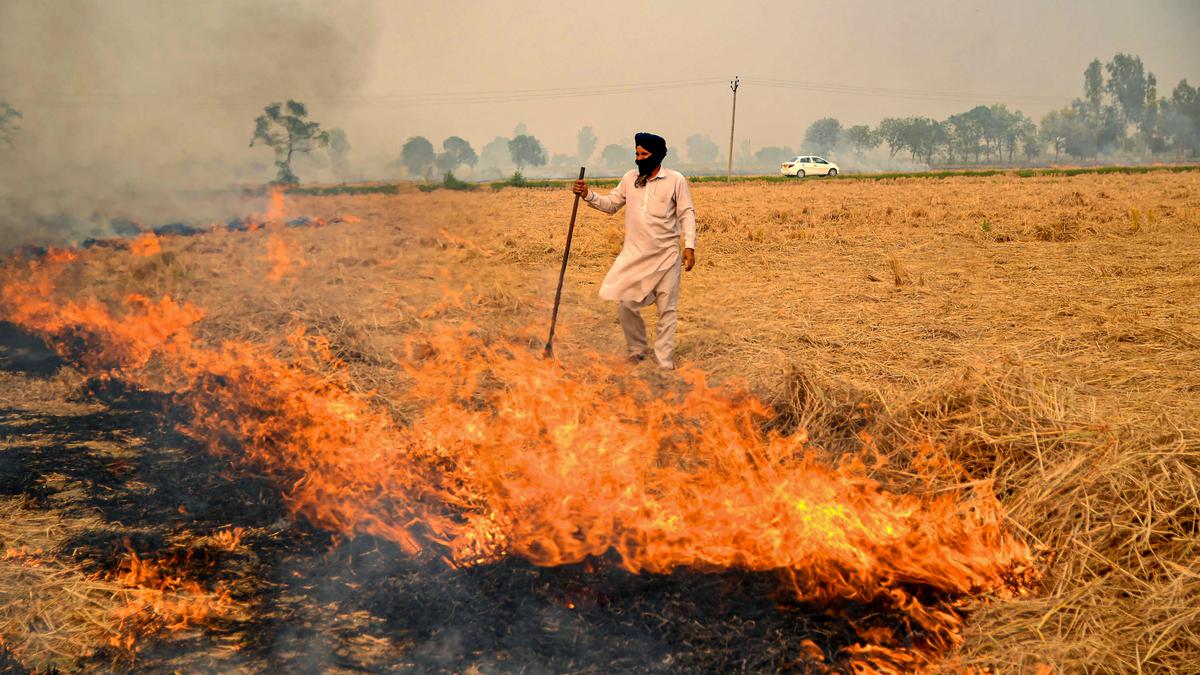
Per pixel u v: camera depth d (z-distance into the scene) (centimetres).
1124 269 934
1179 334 610
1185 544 291
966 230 1398
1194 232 1283
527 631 287
